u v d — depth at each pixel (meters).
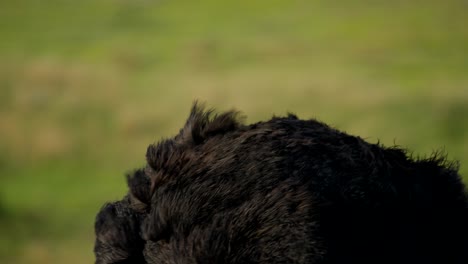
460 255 9.93
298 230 8.75
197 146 9.83
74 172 96.62
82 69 117.31
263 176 9.14
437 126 92.44
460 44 152.75
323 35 160.12
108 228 9.92
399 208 9.49
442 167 10.46
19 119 105.00
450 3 178.12
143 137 101.69
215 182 9.23
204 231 8.99
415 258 9.39
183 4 197.88
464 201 10.27
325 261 8.70
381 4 182.50
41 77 114.88
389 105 96.88
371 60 137.38
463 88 103.56
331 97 100.44
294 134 9.73
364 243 9.00
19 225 84.31
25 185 93.94
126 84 115.00
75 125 104.25
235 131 9.90
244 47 146.75
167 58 141.75
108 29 172.75
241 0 197.12
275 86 104.88
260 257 8.77
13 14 187.50
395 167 9.95
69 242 81.25
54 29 174.50
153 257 9.35
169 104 105.50
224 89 106.19
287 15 181.25
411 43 153.62
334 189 9.15
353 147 9.73
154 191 9.68
